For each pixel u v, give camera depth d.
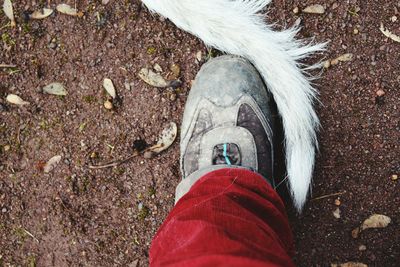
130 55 0.76
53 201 0.77
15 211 0.78
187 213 0.60
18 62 0.77
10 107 0.78
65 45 0.77
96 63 0.76
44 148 0.78
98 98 0.76
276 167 0.75
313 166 0.73
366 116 0.73
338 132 0.74
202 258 0.54
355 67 0.73
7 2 0.77
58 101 0.77
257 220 0.60
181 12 0.72
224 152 0.72
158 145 0.76
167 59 0.76
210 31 0.73
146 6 0.75
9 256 0.78
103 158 0.77
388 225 0.73
